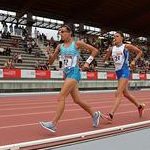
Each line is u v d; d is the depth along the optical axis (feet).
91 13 129.80
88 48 24.75
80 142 21.42
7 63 86.02
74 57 24.64
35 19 127.85
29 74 78.54
